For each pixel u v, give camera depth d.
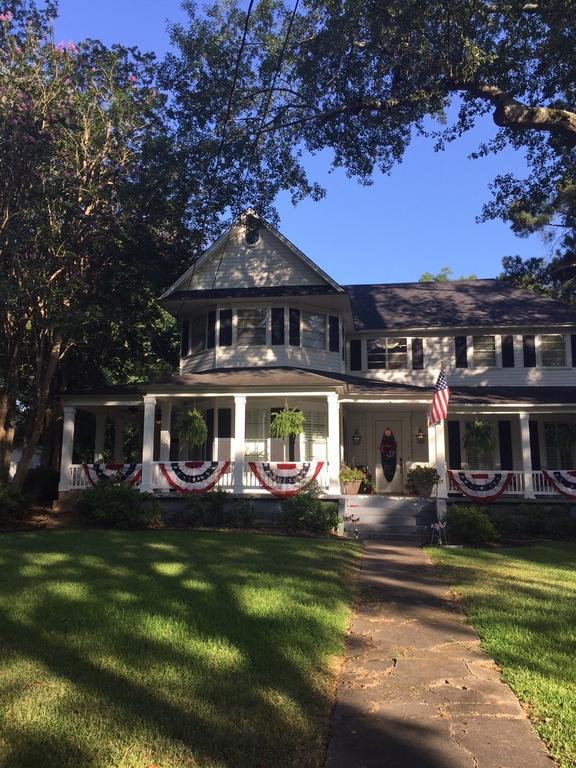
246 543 11.77
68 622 6.05
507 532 15.30
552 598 7.73
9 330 17.77
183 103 17.14
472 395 19.38
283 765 3.50
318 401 19.03
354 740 3.89
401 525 15.86
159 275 20.64
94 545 10.92
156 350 26.56
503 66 14.46
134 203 17.98
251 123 17.02
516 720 4.19
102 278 19.38
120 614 6.37
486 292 24.70
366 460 21.48
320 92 16.36
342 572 9.30
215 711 4.13
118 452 22.25
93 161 17.42
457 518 14.05
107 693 4.37
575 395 19.31
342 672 5.17
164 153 17.41
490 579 9.03
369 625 6.62
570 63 14.03
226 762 3.49
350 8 14.34
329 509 15.10
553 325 21.44
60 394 17.91
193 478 16.45
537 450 20.84
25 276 16.20
